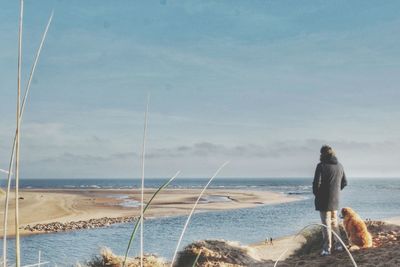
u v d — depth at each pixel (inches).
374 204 2554.1
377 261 263.1
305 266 293.0
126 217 1590.8
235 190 4643.2
